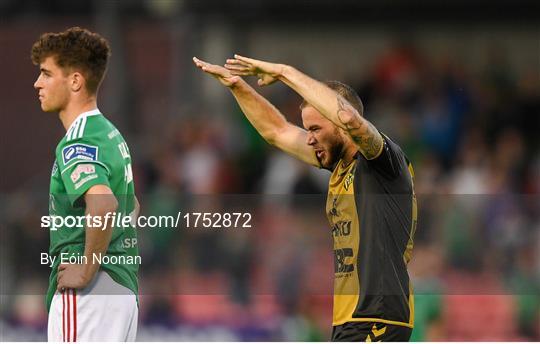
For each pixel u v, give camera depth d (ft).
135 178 158.51
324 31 180.75
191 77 177.17
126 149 64.85
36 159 177.06
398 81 174.09
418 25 180.04
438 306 100.07
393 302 61.31
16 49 177.78
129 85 172.76
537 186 161.48
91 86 63.93
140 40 178.40
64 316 62.08
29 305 114.62
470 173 160.86
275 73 59.88
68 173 61.16
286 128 68.95
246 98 68.54
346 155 62.80
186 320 102.73
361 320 61.41
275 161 163.63
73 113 63.52
